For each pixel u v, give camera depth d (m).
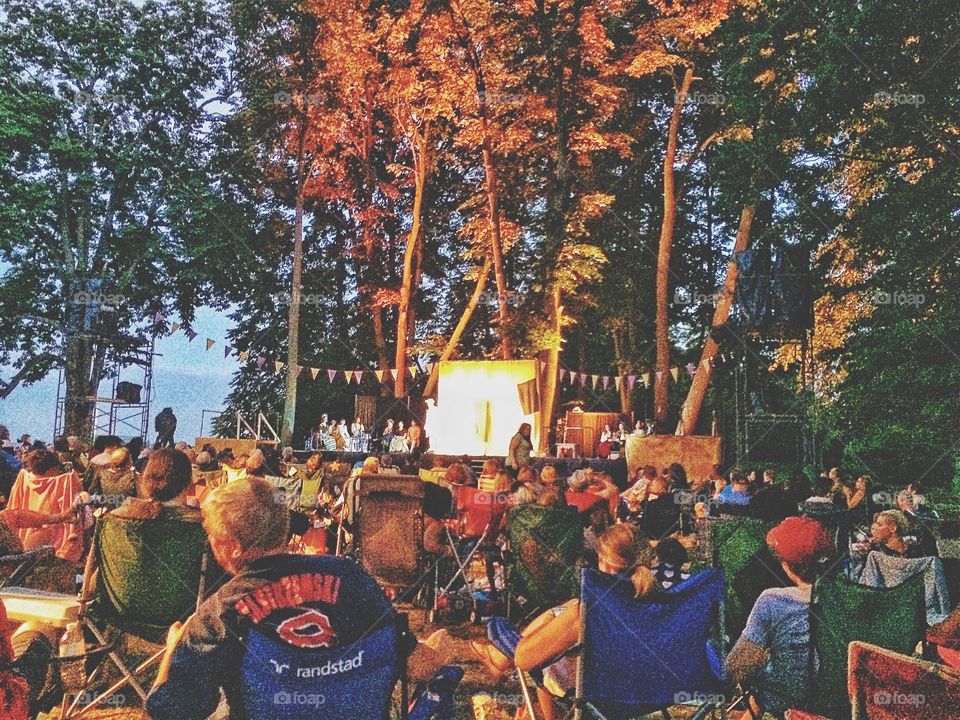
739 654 3.71
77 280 32.69
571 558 6.57
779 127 16.12
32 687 4.03
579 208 28.41
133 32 34.75
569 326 35.78
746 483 11.87
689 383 37.78
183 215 34.31
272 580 2.80
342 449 30.89
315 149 35.53
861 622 3.62
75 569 5.89
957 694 2.99
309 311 37.78
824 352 15.61
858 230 14.96
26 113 32.66
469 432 25.47
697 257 37.03
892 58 14.14
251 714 2.74
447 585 7.95
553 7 28.84
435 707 3.13
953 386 13.49
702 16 27.62
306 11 32.94
